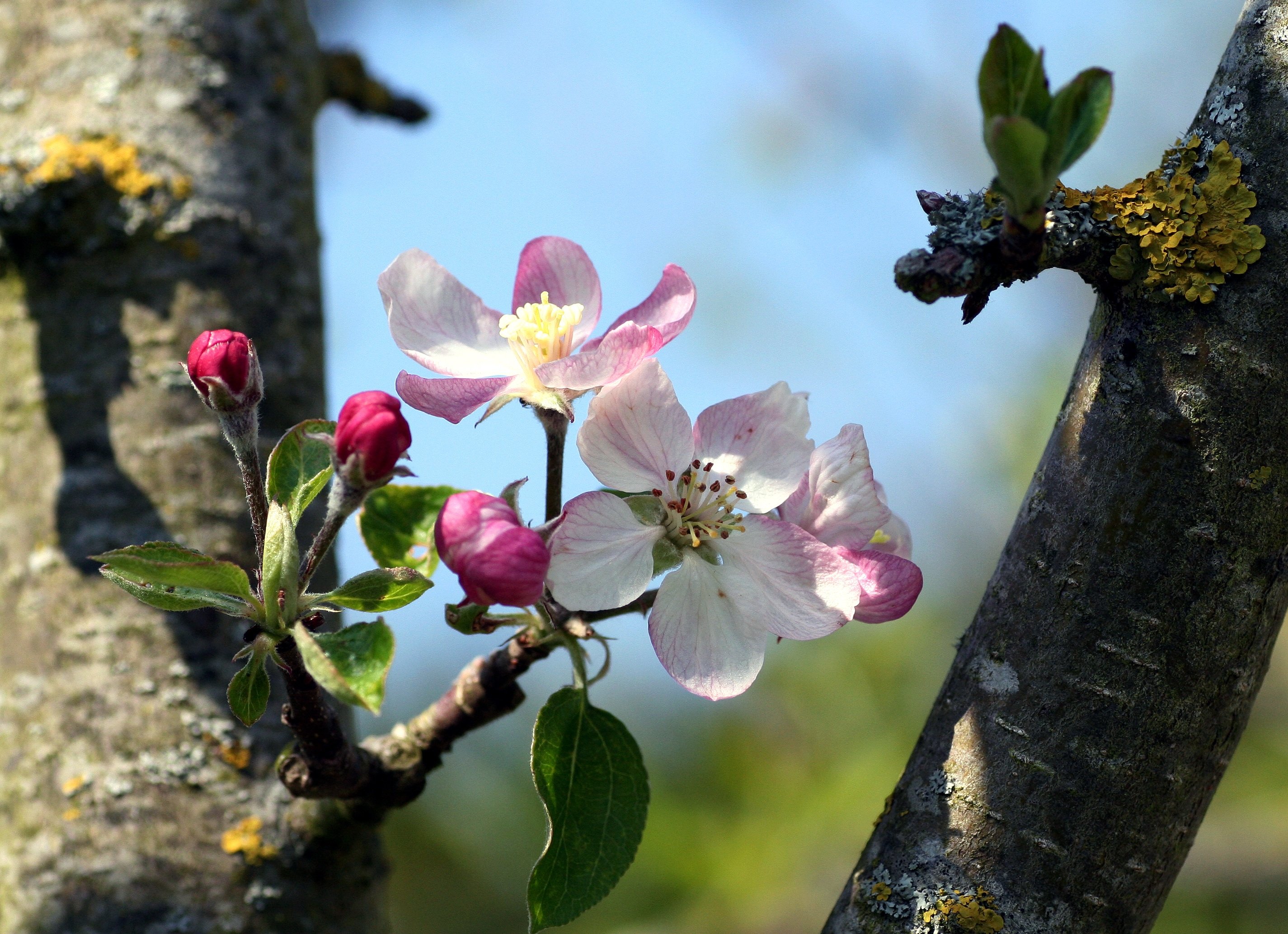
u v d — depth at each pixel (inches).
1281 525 38.8
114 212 42.9
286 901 41.3
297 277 43.4
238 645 41.9
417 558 40.7
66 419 42.5
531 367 39.9
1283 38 39.0
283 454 39.7
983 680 39.1
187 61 43.5
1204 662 38.8
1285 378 38.8
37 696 41.8
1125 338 39.0
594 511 39.3
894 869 39.0
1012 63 38.1
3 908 41.3
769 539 39.6
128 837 41.2
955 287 38.5
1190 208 38.9
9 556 42.3
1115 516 38.9
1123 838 38.8
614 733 39.7
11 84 43.4
